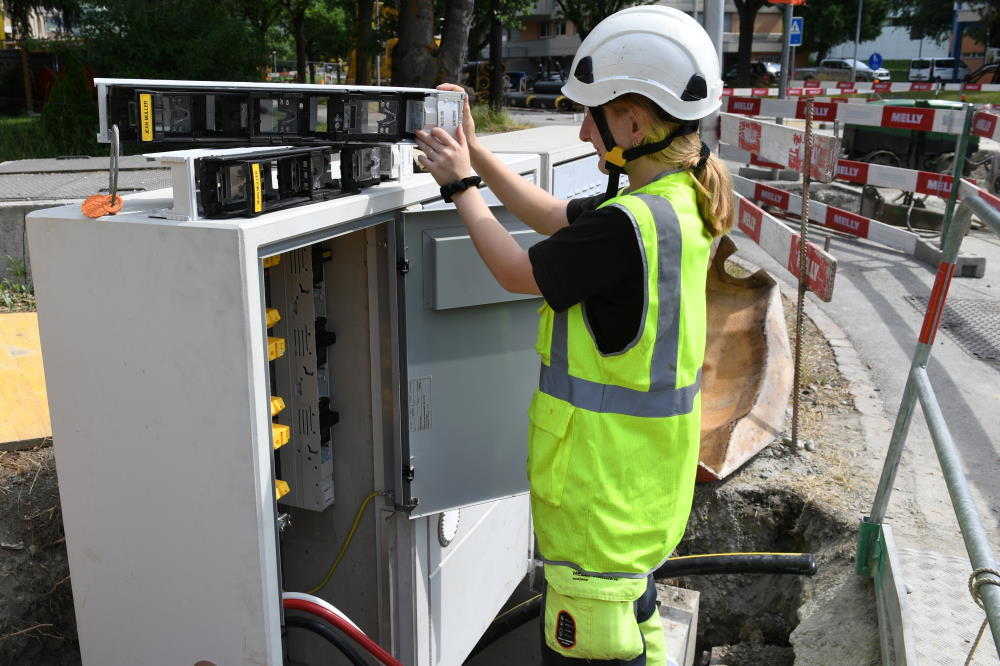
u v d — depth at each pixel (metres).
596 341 1.67
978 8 45.84
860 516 3.71
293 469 2.41
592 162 3.43
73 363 1.75
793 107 7.80
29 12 23.17
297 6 32.56
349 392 2.37
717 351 4.93
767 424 4.34
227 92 1.69
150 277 1.62
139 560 1.84
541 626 1.94
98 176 5.33
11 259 4.30
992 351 5.98
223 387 1.63
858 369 5.52
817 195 10.78
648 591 2.05
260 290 1.60
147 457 1.75
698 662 3.87
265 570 1.73
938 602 3.01
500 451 2.40
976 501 3.88
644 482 1.72
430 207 2.17
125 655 1.93
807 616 3.25
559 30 59.25
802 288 4.25
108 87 1.59
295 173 1.73
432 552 2.53
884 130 11.56
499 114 16.30
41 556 2.70
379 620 2.51
